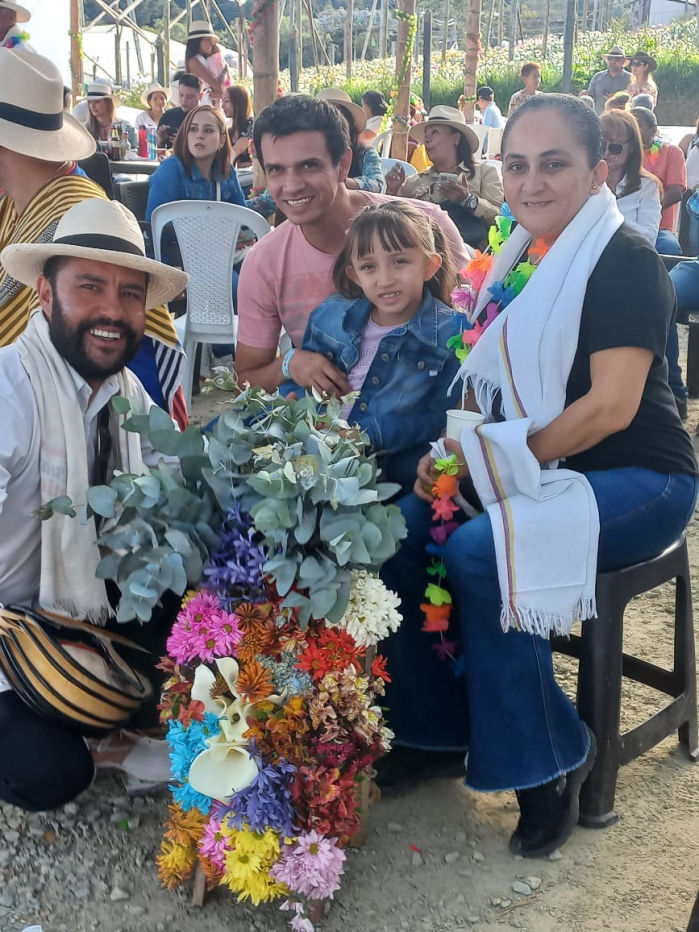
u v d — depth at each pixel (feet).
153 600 7.13
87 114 30.37
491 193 21.63
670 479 8.16
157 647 8.89
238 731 7.02
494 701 7.97
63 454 8.08
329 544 6.97
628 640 11.57
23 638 7.84
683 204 27.91
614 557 8.07
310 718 7.12
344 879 7.95
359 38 153.28
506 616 7.63
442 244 9.29
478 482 7.92
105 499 7.35
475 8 37.24
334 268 9.57
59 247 7.84
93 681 7.88
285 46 133.39
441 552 8.38
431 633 8.95
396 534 7.39
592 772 8.41
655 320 7.66
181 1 149.59
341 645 7.15
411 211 8.82
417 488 8.64
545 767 7.90
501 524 7.62
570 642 9.66
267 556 7.10
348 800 7.32
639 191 19.51
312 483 6.90
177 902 7.75
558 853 8.21
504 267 8.60
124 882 7.92
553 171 7.76
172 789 7.57
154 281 9.05
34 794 7.95
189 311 18.08
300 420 7.50
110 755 8.73
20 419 7.93
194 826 7.48
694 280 19.11
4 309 10.51
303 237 10.30
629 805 8.79
